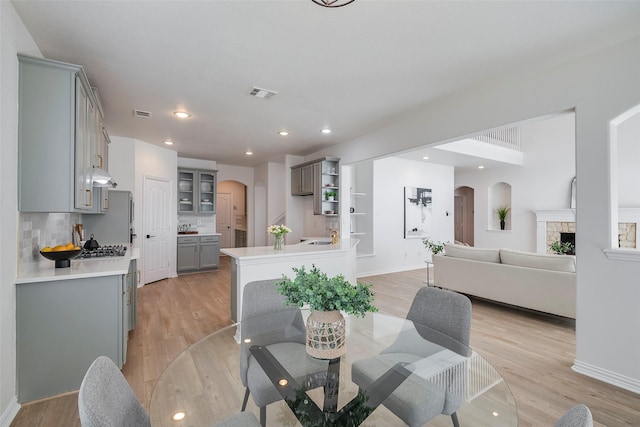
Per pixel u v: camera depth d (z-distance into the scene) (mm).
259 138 5145
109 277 2289
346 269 4039
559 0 1851
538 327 3559
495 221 8578
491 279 4250
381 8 1918
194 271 6516
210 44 2330
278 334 1932
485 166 8039
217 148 5938
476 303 4586
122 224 4227
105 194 3758
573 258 3592
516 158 7695
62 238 3184
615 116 2318
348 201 5680
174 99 3389
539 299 3762
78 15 1983
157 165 5672
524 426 1874
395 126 4297
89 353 2227
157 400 1630
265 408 1493
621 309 2303
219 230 9703
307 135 4949
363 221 6844
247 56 2504
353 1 1849
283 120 4145
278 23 2070
